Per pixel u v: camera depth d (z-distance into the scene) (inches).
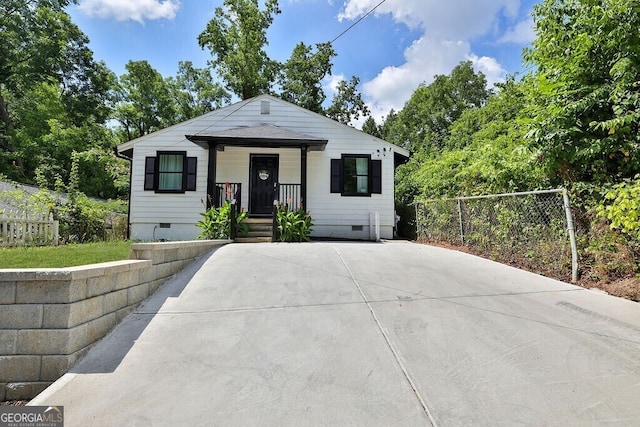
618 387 83.4
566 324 120.5
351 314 131.1
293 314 131.2
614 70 168.7
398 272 192.5
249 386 84.8
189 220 418.0
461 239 280.8
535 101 224.1
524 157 221.8
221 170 428.1
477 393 81.6
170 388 83.8
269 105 443.5
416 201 385.1
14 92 796.6
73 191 423.5
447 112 1226.0
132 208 416.5
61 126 795.4
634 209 133.6
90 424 70.7
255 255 230.7
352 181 440.1
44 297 92.9
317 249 263.4
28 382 90.4
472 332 115.0
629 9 160.7
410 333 114.7
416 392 82.2
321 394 81.5
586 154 172.2
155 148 424.5
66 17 825.5
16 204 357.1
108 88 966.4
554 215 186.4
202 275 178.7
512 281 173.6
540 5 205.2
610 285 156.3
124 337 110.6
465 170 284.4
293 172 435.2
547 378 87.7
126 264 125.9
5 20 758.5
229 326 120.0
